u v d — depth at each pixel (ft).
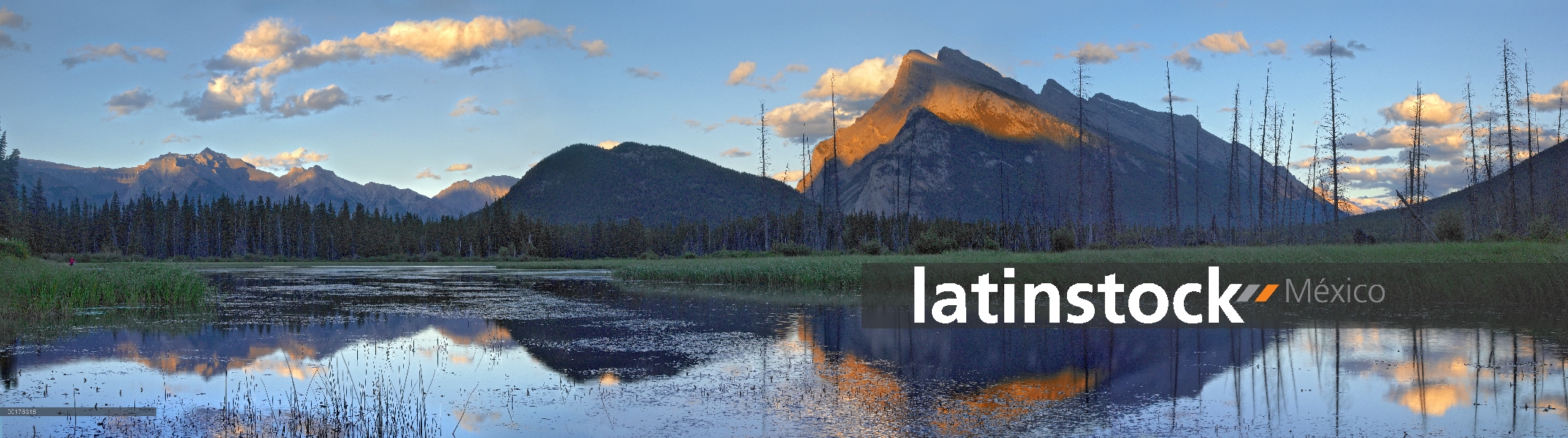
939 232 356.18
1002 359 54.65
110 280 98.53
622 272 174.29
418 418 38.50
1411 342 59.21
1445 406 39.42
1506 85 179.52
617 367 52.37
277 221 517.14
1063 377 47.96
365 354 58.95
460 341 65.98
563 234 495.82
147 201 529.04
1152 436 34.17
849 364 53.36
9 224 292.40
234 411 40.27
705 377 48.73
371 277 190.80
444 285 150.82
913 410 38.99
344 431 36.35
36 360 55.72
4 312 82.69
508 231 499.92
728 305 98.37
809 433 34.83
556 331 72.59
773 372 50.11
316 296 121.19
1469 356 53.52
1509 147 178.70
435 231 511.81
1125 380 46.83
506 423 37.50
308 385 47.06
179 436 35.68
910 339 65.16
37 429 36.73
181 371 51.85
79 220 503.61
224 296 120.88
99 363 54.65
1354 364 51.13
